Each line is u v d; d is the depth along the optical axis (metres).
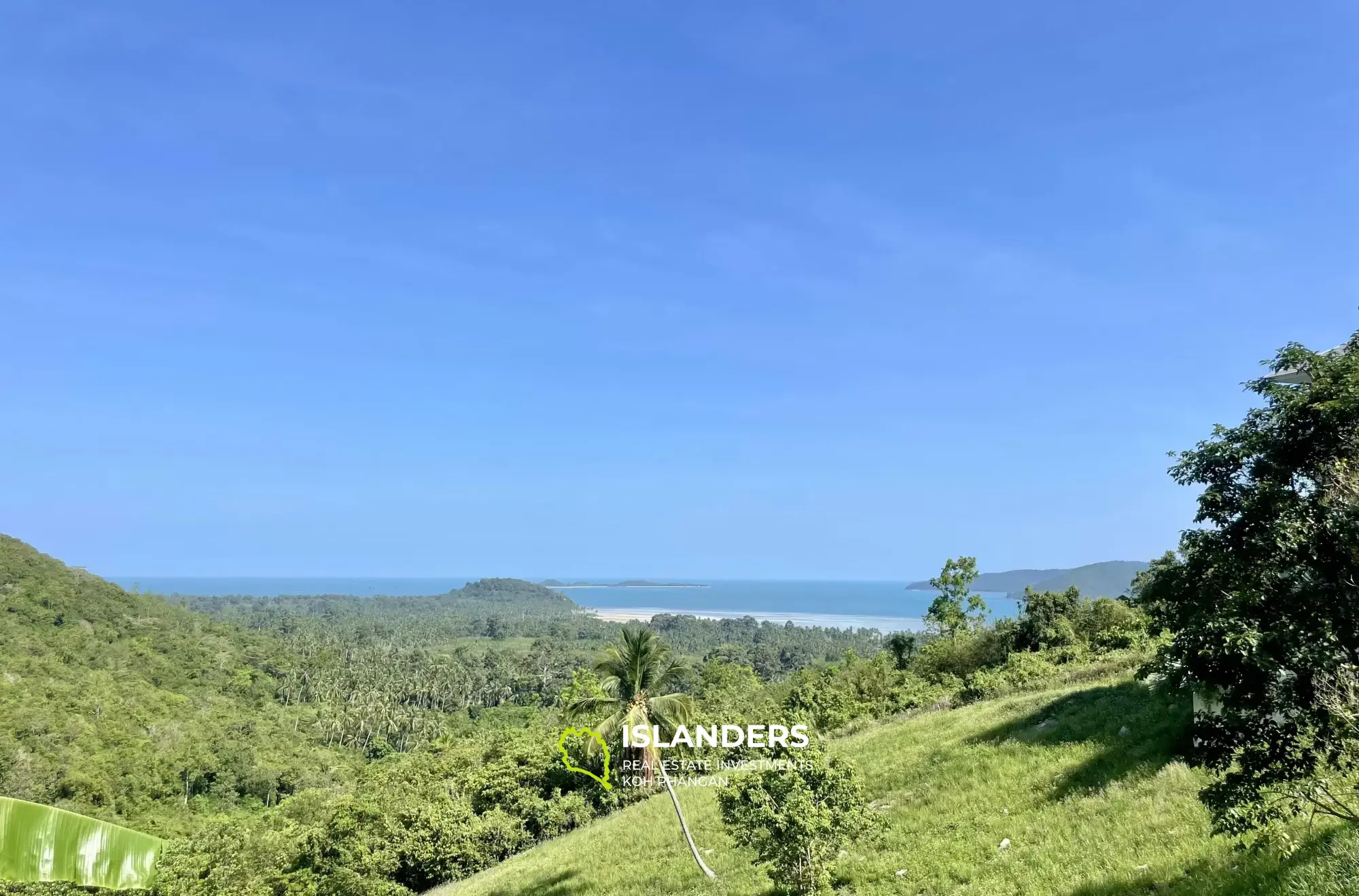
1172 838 14.00
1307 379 10.96
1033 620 54.09
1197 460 9.41
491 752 61.38
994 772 22.62
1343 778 10.34
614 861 29.38
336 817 44.50
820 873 18.09
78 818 7.59
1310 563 8.20
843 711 50.78
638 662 31.30
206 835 45.59
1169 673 9.02
